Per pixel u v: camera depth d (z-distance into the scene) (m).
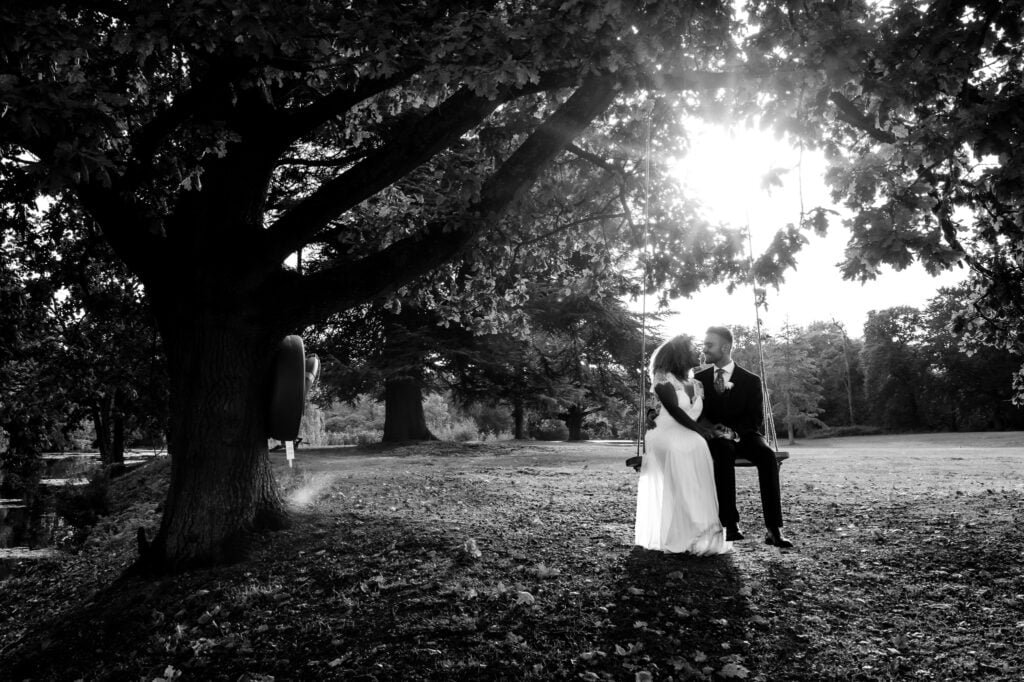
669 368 6.50
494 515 8.65
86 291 16.59
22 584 9.01
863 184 5.23
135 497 16.83
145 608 6.53
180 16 5.10
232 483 7.65
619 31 5.25
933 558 6.41
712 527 6.38
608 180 11.80
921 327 69.56
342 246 22.20
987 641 4.83
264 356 7.81
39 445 30.64
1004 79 5.25
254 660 5.14
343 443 39.66
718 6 4.89
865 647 4.84
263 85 6.88
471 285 12.45
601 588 5.80
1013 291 7.64
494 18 5.73
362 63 5.89
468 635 5.14
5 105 4.70
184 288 7.71
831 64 4.69
